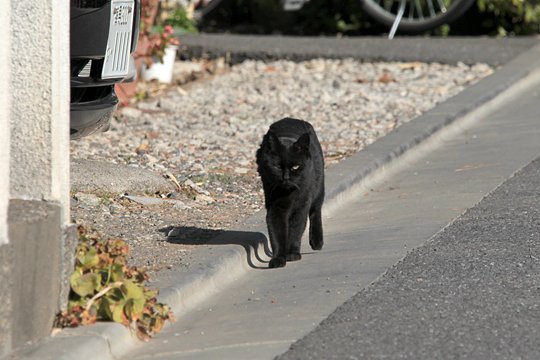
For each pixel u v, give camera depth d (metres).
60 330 8.49
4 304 7.77
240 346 8.64
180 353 8.56
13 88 8.45
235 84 21.77
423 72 22.72
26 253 7.98
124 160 15.08
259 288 10.34
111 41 12.07
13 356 7.91
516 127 17.97
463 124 18.36
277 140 10.90
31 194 8.57
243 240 11.26
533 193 13.65
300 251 11.71
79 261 8.83
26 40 8.39
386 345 8.48
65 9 8.47
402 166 15.76
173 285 9.67
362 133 17.34
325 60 23.88
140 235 11.41
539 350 8.32
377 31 28.81
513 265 10.60
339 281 10.32
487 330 8.77
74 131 12.35
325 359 8.23
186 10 25.34
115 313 8.66
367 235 12.16
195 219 12.30
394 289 9.95
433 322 8.98
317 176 11.43
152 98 20.11
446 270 10.50
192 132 17.42
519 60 23.08
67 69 8.57
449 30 28.31
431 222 12.51
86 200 12.65
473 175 14.87
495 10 27.09
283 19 29.19
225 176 14.45
